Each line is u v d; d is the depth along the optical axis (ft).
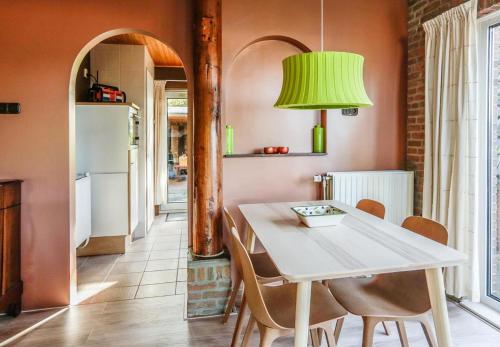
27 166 8.42
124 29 8.68
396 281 6.25
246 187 9.77
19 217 8.34
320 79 5.50
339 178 9.89
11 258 7.98
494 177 8.55
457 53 8.48
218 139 8.41
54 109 8.44
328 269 4.54
